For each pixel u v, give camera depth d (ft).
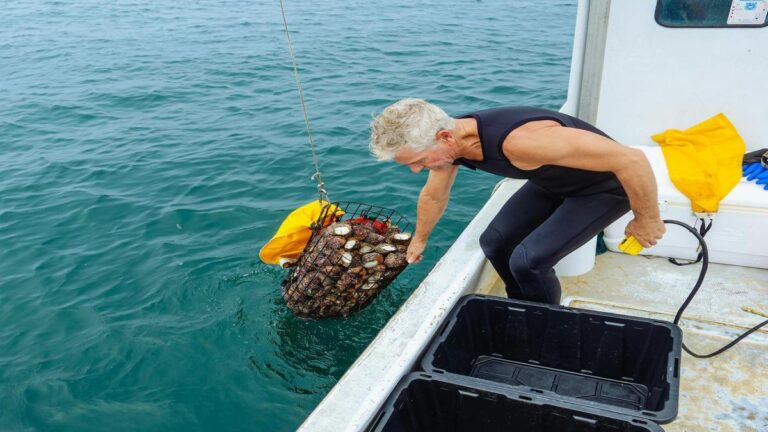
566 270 9.78
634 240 6.86
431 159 6.26
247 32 52.34
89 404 10.67
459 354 7.39
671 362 6.14
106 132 26.55
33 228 17.44
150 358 11.70
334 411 5.92
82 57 44.42
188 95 32.04
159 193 19.43
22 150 24.80
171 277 14.34
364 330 12.09
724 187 8.98
